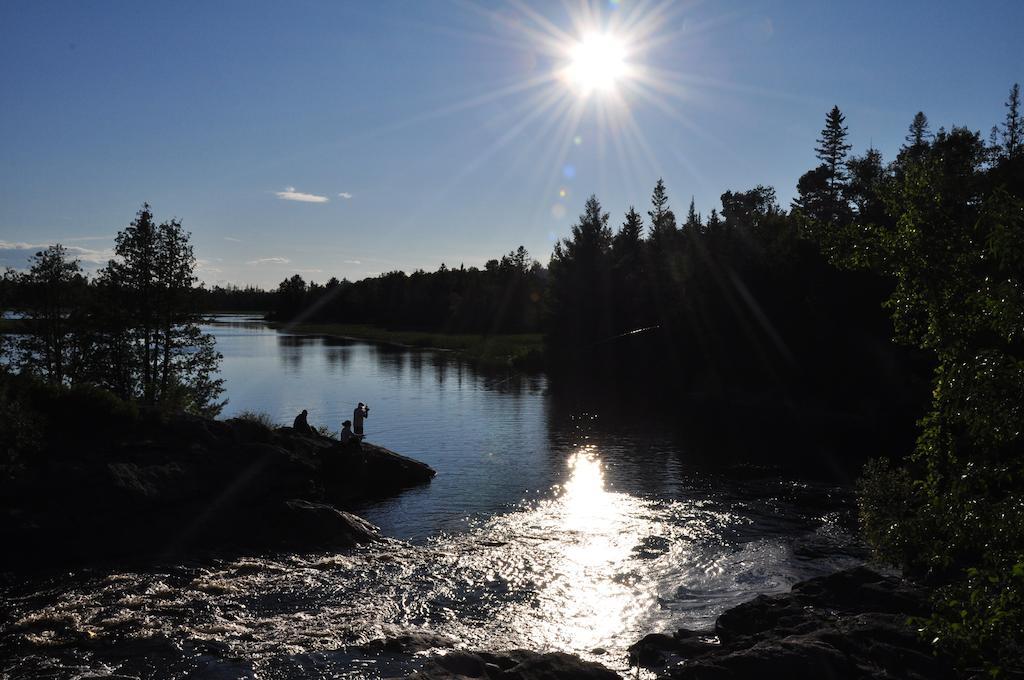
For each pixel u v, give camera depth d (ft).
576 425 150.41
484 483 99.76
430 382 225.56
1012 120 268.82
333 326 568.41
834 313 189.78
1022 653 29.60
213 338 129.08
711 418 164.76
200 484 80.23
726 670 39.34
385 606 57.16
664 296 276.21
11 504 68.49
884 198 33.88
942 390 28.58
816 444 131.85
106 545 69.36
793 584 59.52
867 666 39.81
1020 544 26.30
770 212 318.24
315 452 98.32
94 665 46.03
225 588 60.80
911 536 31.86
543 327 327.67
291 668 45.60
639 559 68.23
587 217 322.34
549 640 51.06
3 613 54.54
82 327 120.47
